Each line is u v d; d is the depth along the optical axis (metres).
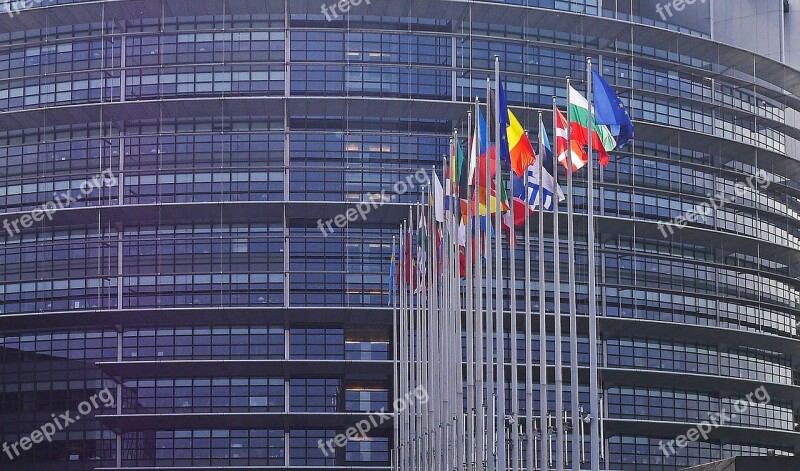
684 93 111.38
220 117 103.75
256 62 101.44
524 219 59.94
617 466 102.81
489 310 58.38
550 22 105.19
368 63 101.19
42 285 101.81
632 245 106.50
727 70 115.88
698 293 107.06
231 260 100.38
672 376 103.19
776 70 113.50
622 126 52.19
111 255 101.31
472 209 62.81
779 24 119.00
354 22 104.06
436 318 72.00
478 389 60.16
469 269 62.62
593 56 107.31
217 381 99.12
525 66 105.00
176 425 98.38
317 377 99.38
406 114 103.12
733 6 119.62
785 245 116.75
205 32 103.25
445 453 70.00
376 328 100.50
